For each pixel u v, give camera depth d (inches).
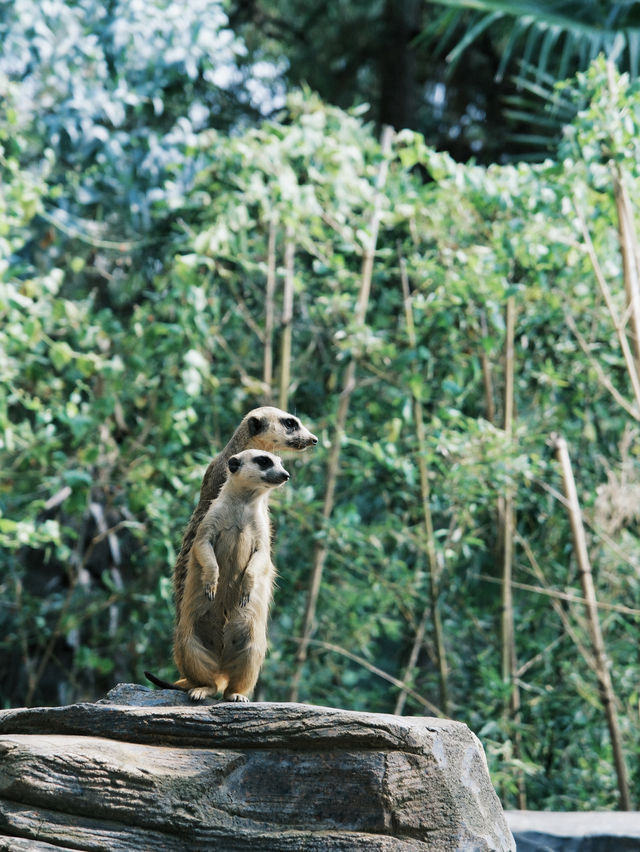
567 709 151.0
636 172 143.1
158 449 150.9
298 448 122.0
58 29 153.2
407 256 155.6
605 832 126.3
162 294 156.8
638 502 149.6
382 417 157.6
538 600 154.8
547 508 153.3
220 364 157.5
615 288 152.9
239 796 110.7
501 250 145.7
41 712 114.4
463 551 152.1
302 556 154.9
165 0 153.5
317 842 109.5
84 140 153.4
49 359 154.0
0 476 150.1
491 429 142.9
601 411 154.4
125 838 110.0
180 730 112.0
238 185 149.3
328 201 150.3
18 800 110.7
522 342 154.5
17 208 143.8
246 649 114.8
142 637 155.3
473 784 111.4
